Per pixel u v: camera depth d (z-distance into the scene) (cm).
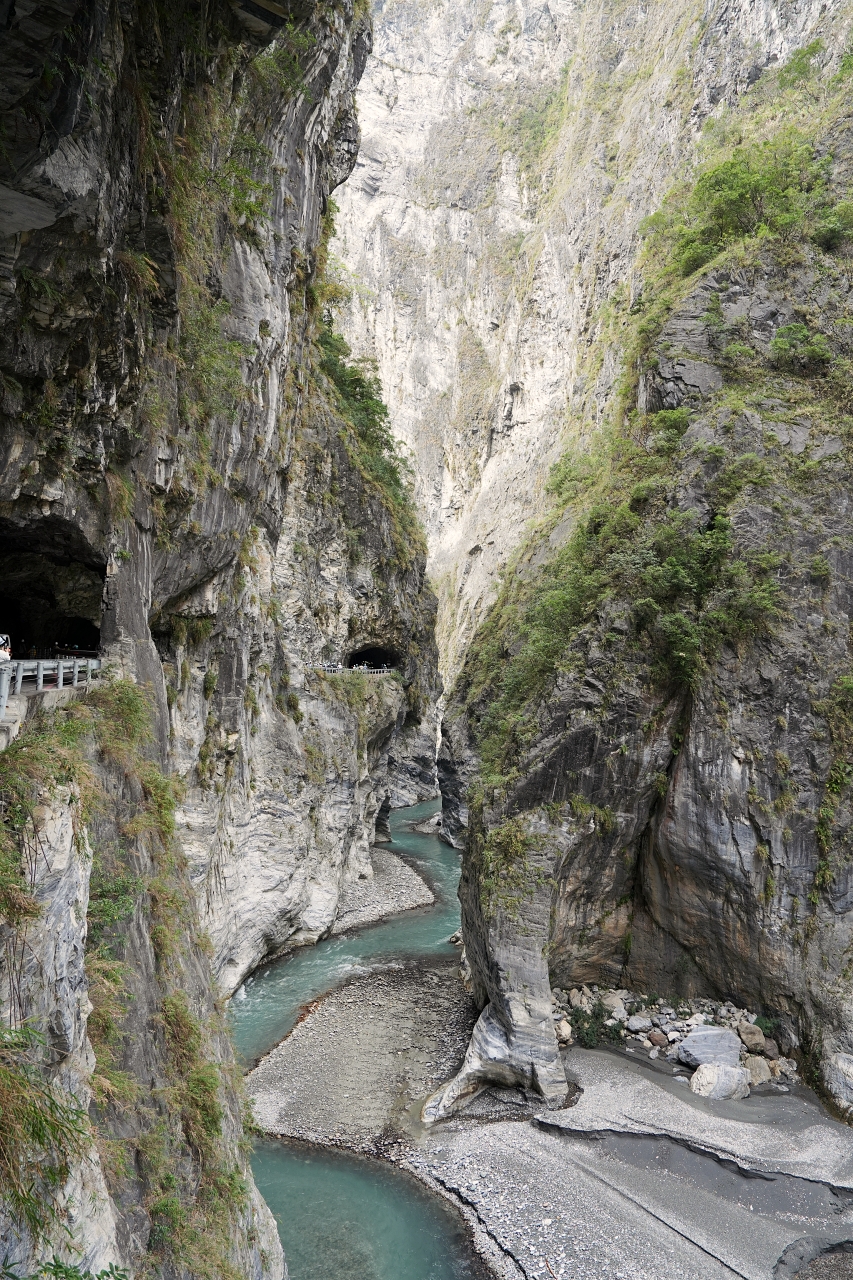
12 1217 563
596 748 2716
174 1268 954
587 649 2830
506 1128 2227
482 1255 1767
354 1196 1944
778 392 3012
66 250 1022
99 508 1555
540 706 2867
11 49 676
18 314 1045
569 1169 2041
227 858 2864
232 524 2355
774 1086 2377
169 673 2278
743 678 2652
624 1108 2242
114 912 1078
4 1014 634
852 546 2720
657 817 2730
